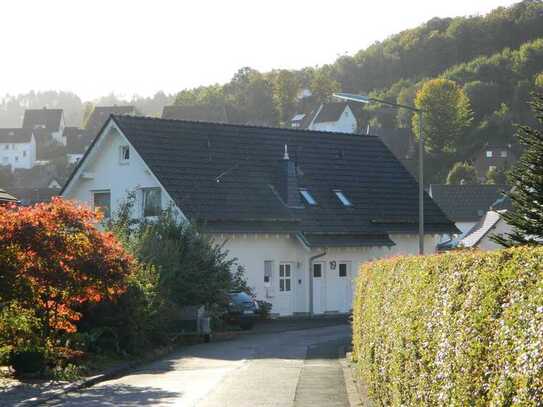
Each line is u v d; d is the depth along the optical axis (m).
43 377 20.19
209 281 34.56
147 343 27.94
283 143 50.34
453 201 92.31
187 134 46.38
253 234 43.03
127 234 33.19
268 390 18.22
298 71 171.75
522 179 24.81
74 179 46.34
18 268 19.09
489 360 7.65
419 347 10.23
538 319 6.78
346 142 53.81
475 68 141.50
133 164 44.47
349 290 47.56
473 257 8.77
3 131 162.75
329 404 16.08
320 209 47.72
